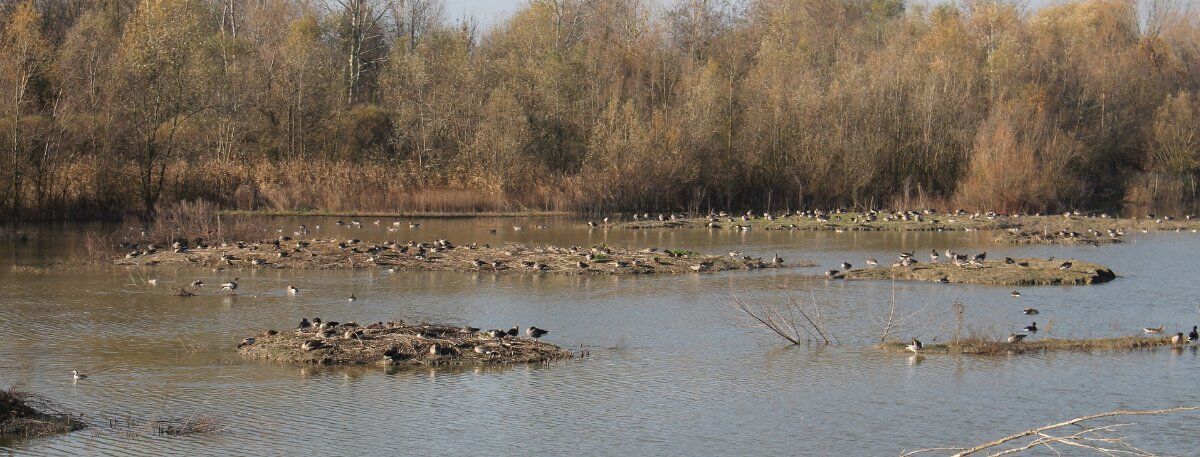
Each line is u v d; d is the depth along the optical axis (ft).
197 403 78.54
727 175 280.92
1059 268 147.74
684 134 273.54
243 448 68.49
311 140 297.74
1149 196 298.15
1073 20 346.13
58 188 224.94
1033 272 144.56
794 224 233.35
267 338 97.40
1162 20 377.71
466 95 294.05
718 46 343.05
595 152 276.21
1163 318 114.62
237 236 183.42
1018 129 279.28
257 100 294.25
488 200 270.05
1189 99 313.12
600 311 118.42
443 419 75.36
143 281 139.33
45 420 72.90
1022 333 106.11
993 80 297.33
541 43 324.19
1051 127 288.10
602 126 274.98
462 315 115.14
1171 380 87.15
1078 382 86.48
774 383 86.33
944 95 289.12
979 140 274.57
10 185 216.54
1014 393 83.35
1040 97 300.20
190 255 161.99
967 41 313.12
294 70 291.99
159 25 244.63
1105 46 333.83
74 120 234.79
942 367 91.91
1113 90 311.06
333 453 67.87
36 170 225.15
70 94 242.78
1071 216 252.83
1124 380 87.15
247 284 137.59
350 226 225.97
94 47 250.57
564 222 243.60
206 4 344.69
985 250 187.11
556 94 295.48
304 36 311.27
